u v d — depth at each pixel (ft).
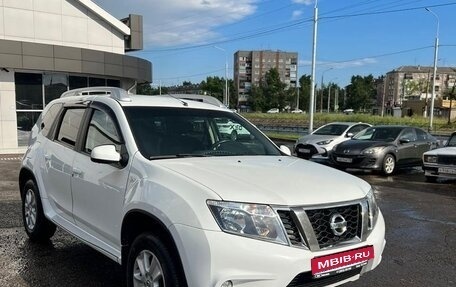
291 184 11.38
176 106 15.66
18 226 21.80
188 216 10.32
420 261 18.16
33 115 59.98
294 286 10.30
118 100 14.97
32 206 19.11
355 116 197.06
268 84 432.25
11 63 54.75
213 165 12.54
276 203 10.36
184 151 13.92
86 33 64.85
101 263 16.79
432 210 28.25
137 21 70.33
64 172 16.08
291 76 568.00
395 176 45.09
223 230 9.98
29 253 17.83
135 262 12.03
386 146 45.57
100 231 13.97
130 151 13.19
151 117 14.57
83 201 14.84
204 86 401.49
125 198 12.48
